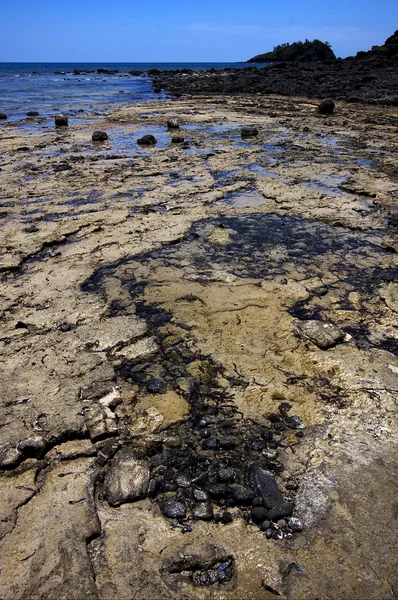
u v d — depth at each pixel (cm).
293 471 263
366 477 255
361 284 470
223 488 253
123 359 357
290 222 646
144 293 453
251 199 749
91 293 454
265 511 238
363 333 388
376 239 584
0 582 203
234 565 215
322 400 315
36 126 1630
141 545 222
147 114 1934
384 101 1958
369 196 760
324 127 1489
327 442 281
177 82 4047
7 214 684
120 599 199
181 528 233
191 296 446
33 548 218
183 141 1270
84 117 1867
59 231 610
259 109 2030
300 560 215
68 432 286
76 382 330
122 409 309
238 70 4991
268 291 455
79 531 226
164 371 345
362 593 200
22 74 7031
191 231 614
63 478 260
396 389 321
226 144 1227
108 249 557
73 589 201
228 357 359
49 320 407
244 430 292
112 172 928
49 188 818
